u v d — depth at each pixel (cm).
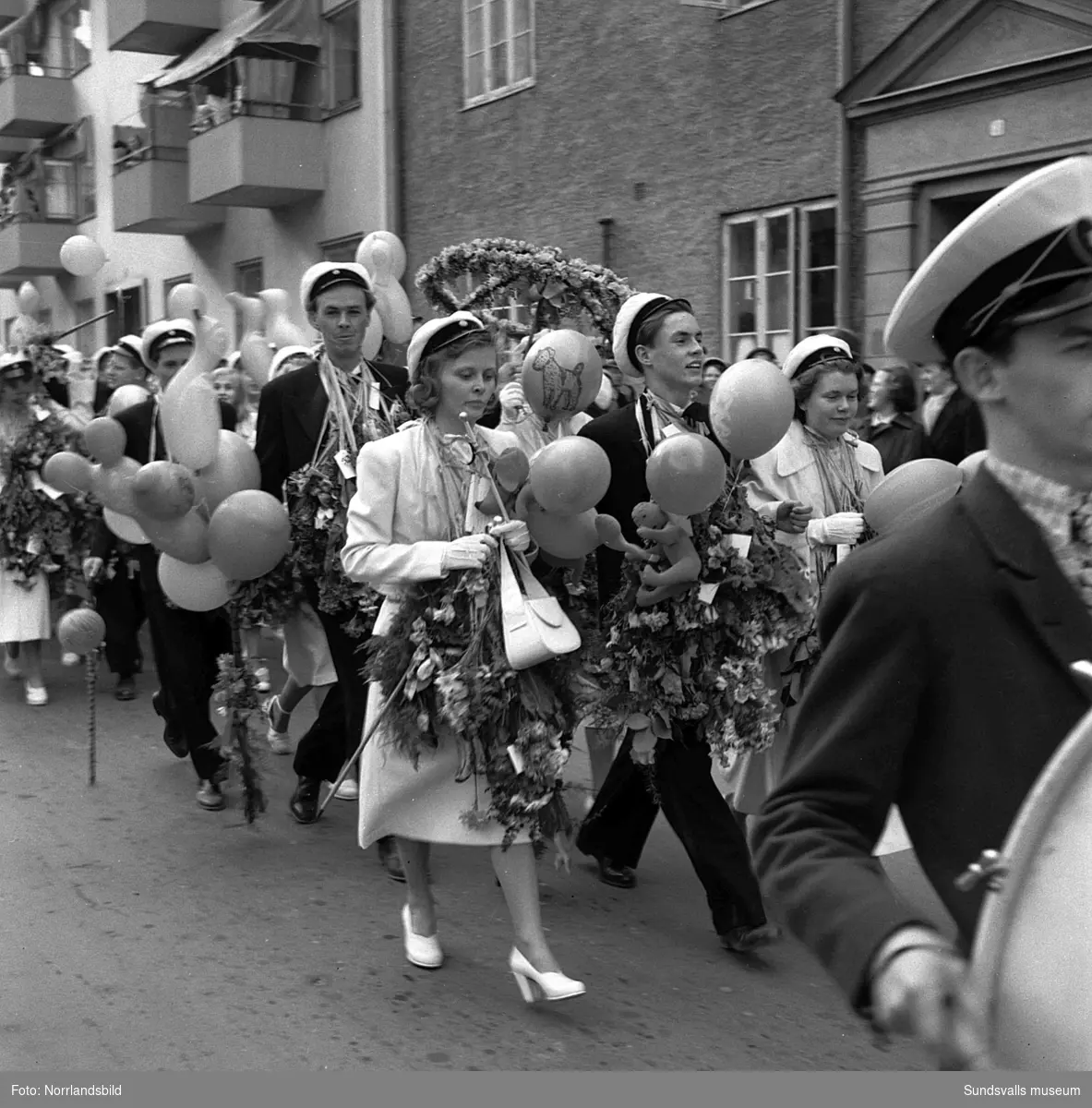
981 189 940
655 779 421
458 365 381
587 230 1330
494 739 366
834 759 164
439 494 381
